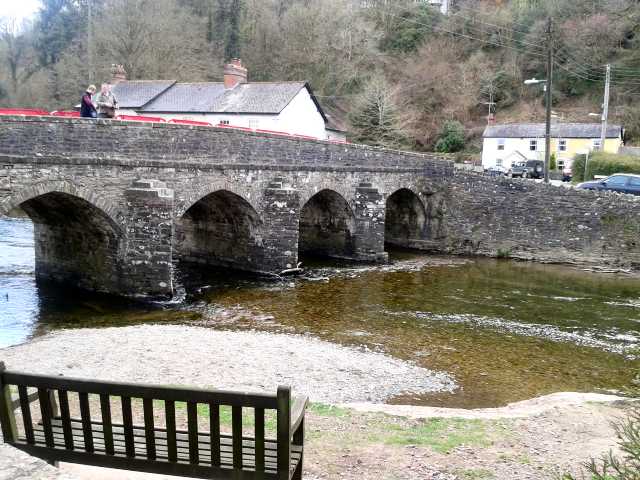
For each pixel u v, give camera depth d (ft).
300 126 123.95
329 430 25.49
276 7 185.98
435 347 46.75
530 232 91.50
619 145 139.23
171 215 55.72
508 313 59.00
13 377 15.47
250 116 116.37
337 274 76.64
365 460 22.13
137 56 155.43
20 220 113.60
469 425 26.99
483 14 195.93
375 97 158.61
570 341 49.90
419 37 198.49
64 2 188.44
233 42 176.45
